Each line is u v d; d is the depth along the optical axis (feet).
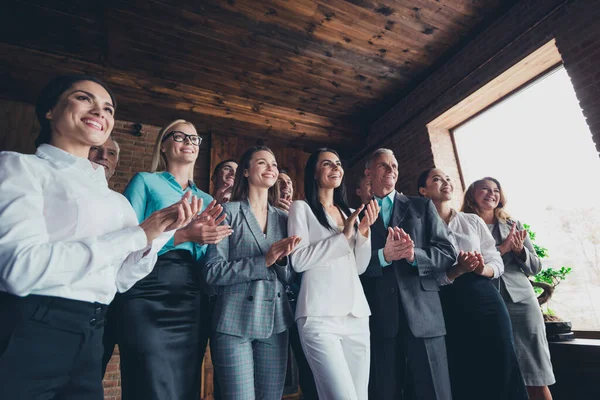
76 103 2.98
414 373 4.51
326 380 3.78
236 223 4.60
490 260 5.92
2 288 2.18
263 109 13.80
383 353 4.72
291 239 4.15
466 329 5.25
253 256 4.38
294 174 15.06
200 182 13.37
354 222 4.89
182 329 3.86
